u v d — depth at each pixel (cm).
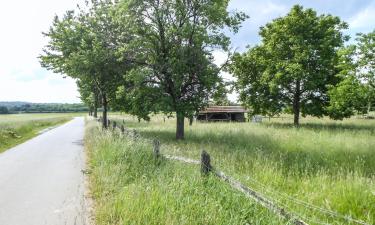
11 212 747
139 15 2092
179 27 2086
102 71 2406
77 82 3309
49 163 1407
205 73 2072
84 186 965
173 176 819
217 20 2089
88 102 4475
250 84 3588
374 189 749
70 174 1152
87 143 2122
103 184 897
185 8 2081
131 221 600
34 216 716
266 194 732
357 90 2408
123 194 730
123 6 2036
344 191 728
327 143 1562
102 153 1234
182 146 1581
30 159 1534
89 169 1216
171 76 2066
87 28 2456
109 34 2378
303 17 3341
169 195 669
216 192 689
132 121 4878
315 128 2623
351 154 1298
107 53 2272
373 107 2544
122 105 2691
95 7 2495
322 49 3169
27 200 841
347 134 1962
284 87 3344
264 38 3622
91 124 4256
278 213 536
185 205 634
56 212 738
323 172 921
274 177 888
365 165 1148
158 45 2150
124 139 1364
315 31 3300
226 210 624
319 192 759
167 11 2084
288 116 6431
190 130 2580
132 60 2233
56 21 2536
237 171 945
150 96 2109
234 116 5412
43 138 2716
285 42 3288
